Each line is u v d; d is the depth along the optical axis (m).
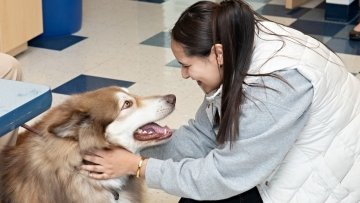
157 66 4.49
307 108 1.86
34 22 4.79
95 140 2.05
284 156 1.92
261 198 2.06
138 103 2.22
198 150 2.29
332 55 2.04
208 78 1.91
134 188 2.30
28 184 2.05
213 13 1.84
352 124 2.00
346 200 2.04
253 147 1.86
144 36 5.16
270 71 1.84
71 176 2.04
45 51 4.82
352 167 2.02
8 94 1.82
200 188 1.96
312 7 5.94
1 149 2.23
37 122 2.17
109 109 2.12
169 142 2.32
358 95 2.04
